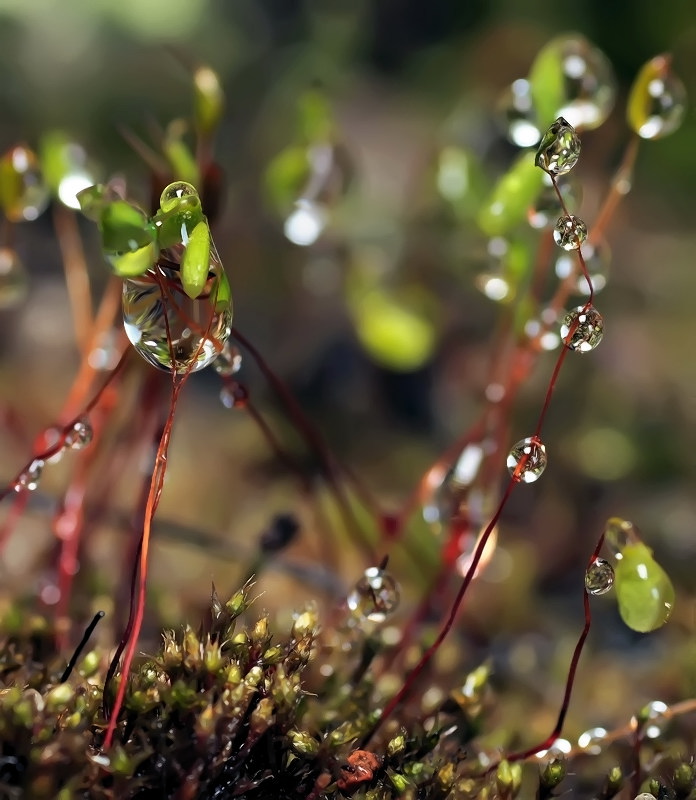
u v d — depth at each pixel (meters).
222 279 0.09
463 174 0.12
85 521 0.11
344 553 0.12
